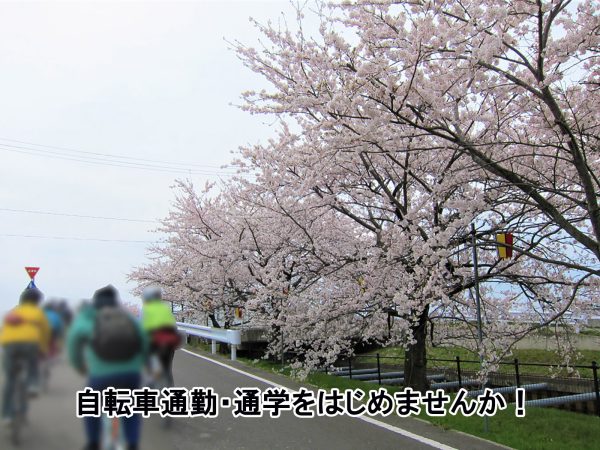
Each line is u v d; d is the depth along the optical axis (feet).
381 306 31.91
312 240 34.99
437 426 21.36
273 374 34.35
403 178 31.60
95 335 14.01
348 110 23.47
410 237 28.94
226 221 49.34
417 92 22.74
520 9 21.52
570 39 20.45
